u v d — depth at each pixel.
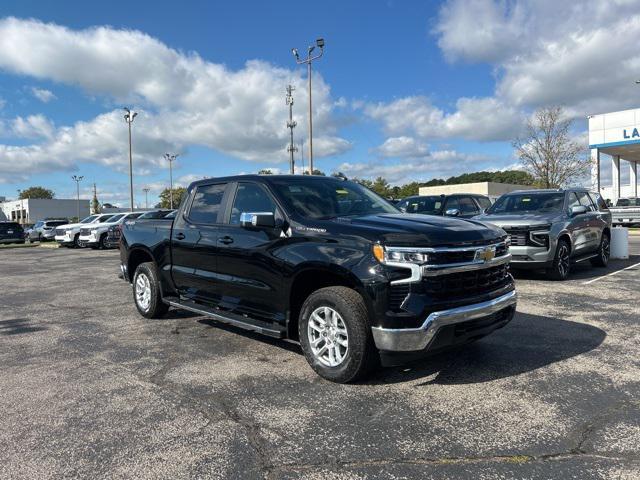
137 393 4.23
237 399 4.05
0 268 15.28
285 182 5.23
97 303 8.55
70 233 25.06
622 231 12.84
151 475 2.94
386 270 3.96
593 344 5.27
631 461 2.97
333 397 4.05
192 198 6.18
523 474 2.86
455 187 60.19
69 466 3.06
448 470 2.92
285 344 5.64
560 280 9.29
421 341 3.92
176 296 6.42
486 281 4.40
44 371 4.87
